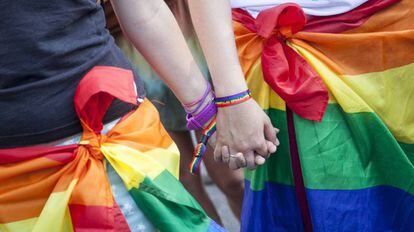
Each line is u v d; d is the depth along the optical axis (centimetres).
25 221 249
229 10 315
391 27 347
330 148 345
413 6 344
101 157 254
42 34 241
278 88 337
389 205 358
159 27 278
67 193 244
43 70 244
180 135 478
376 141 349
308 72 342
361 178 349
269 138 311
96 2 262
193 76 288
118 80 254
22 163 245
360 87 346
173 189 259
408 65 347
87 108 252
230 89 299
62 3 244
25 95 243
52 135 249
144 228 259
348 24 345
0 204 246
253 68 352
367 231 350
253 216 362
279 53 343
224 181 477
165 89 442
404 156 349
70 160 249
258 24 340
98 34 261
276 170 361
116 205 253
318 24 348
